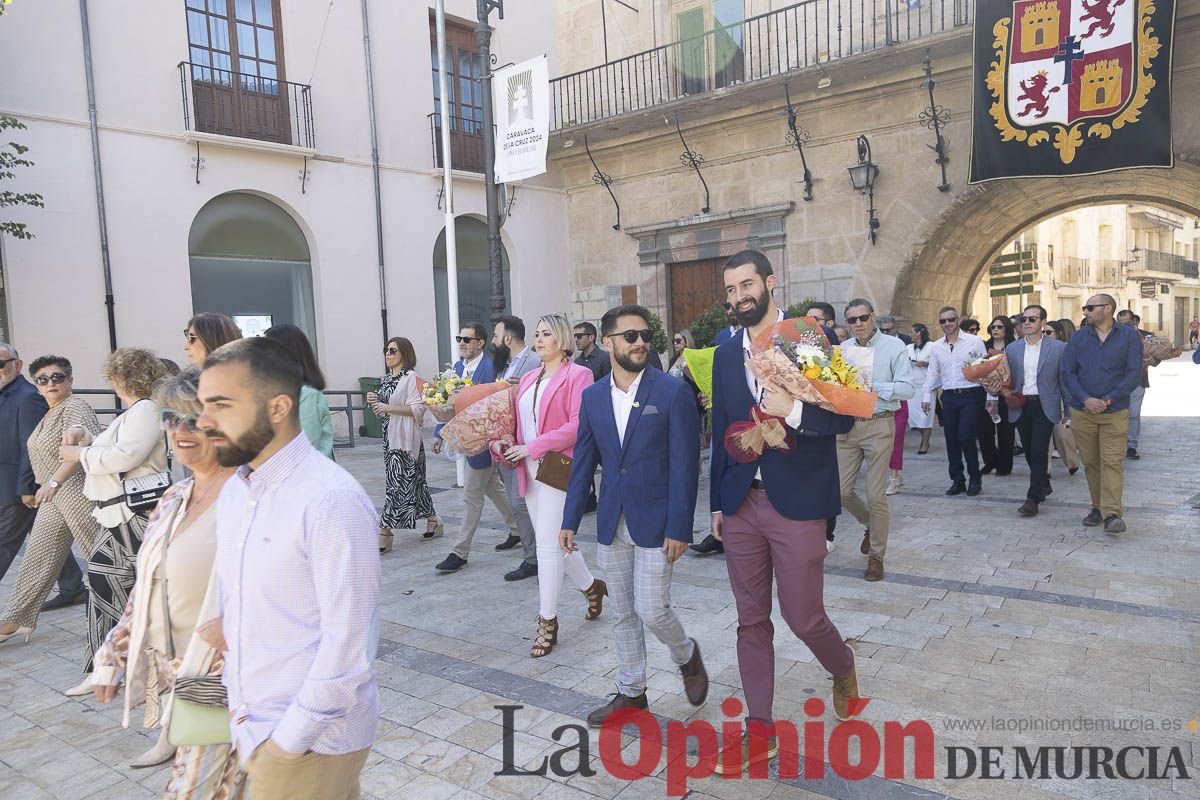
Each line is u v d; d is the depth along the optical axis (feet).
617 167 50.24
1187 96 32.37
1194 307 150.92
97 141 34.94
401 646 14.46
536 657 13.70
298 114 41.81
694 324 36.01
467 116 49.62
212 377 5.51
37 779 10.44
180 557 6.98
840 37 39.01
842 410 9.16
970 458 25.09
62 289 34.19
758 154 43.91
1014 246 87.15
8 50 32.68
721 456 10.32
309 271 43.16
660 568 10.65
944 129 37.70
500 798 9.46
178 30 37.50
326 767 5.59
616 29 49.78
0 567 16.52
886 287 39.91
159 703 7.24
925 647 13.29
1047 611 14.71
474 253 50.67
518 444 14.60
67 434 14.46
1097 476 20.40
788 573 9.64
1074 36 32.50
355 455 39.32
